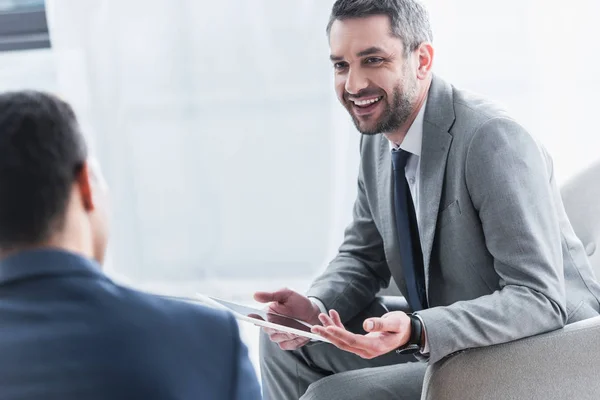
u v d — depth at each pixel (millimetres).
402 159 2045
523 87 3604
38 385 1009
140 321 1068
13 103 1091
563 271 1943
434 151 1938
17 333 1026
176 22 3742
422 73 1990
